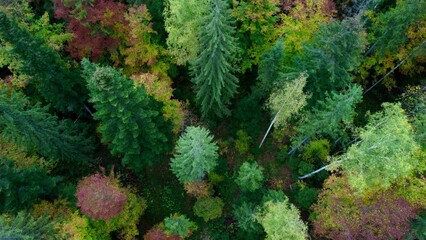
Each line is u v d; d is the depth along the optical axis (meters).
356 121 33.00
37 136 23.56
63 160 29.59
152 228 27.20
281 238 19.80
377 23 28.20
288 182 30.23
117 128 23.45
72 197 24.44
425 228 21.48
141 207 27.77
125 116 20.92
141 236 29.02
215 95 25.89
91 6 26.03
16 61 25.59
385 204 21.58
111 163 31.70
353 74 31.86
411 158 21.34
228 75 26.28
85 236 22.62
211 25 20.62
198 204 27.84
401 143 18.72
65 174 30.50
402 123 19.58
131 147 24.52
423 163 21.50
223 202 29.77
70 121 28.33
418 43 27.89
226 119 32.47
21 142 23.34
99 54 28.11
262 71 26.48
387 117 21.09
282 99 23.03
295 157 30.31
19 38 22.06
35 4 31.62
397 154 18.86
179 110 26.69
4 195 20.86
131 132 23.30
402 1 27.11
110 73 18.20
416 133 22.36
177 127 26.58
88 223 23.30
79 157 28.77
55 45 26.61
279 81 25.12
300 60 24.33
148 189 30.89
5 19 20.77
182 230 24.53
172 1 23.08
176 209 30.14
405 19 25.67
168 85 27.14
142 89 22.19
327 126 23.56
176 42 25.47
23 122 22.02
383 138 19.09
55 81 25.80
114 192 22.17
